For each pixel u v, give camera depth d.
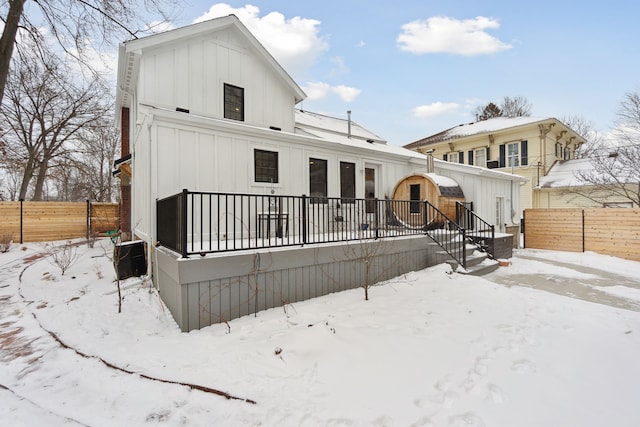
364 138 12.88
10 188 25.34
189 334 3.83
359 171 9.38
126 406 2.53
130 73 8.34
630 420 2.24
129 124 11.49
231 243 5.67
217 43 8.53
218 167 6.50
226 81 8.66
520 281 6.52
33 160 16.75
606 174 15.04
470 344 3.42
